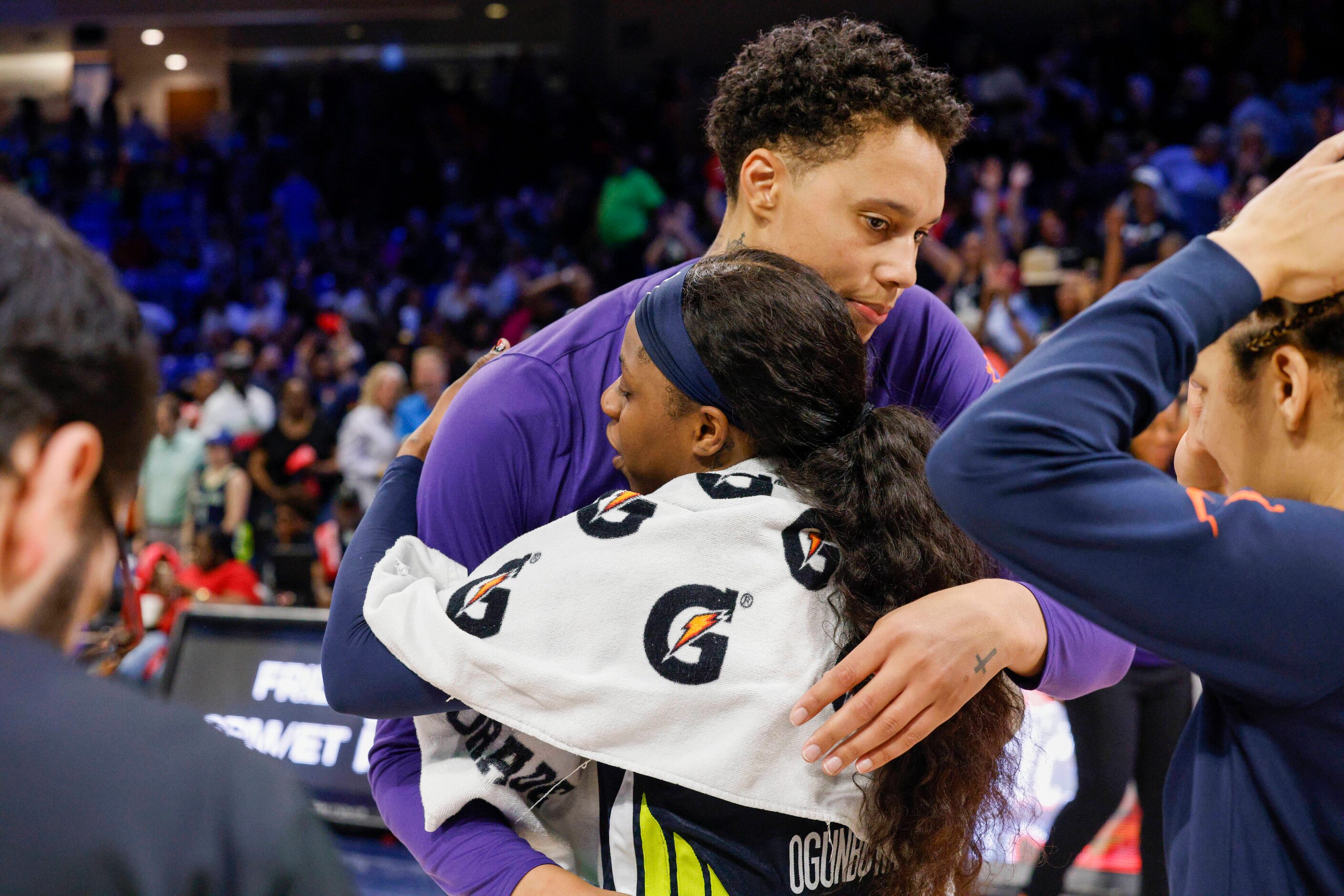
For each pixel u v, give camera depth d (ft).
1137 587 2.44
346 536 18.44
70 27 49.67
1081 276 20.03
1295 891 2.53
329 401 24.58
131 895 1.62
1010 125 32.73
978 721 3.14
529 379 3.59
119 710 1.73
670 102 40.57
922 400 4.17
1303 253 2.53
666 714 2.86
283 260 39.34
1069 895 9.00
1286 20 33.09
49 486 1.76
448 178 42.65
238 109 49.85
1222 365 2.75
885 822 3.00
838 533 3.01
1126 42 34.04
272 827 1.74
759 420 3.05
